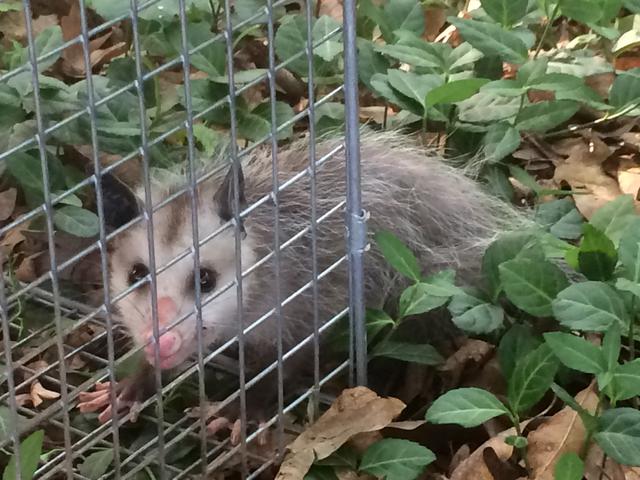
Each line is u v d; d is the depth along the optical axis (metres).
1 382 1.63
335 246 1.85
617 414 1.51
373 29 2.44
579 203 2.24
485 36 2.08
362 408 1.67
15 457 1.35
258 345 1.86
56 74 2.51
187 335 1.70
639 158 2.40
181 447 1.77
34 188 1.93
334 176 1.92
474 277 1.91
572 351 1.51
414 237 1.92
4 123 1.98
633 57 2.59
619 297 1.61
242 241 1.80
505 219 2.03
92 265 2.06
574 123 2.48
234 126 1.45
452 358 1.83
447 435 1.73
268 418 1.83
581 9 2.23
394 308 1.87
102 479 1.64
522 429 1.65
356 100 1.53
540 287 1.67
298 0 1.96
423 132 2.17
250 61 2.50
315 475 1.64
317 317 1.67
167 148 2.13
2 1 2.60
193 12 2.27
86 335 1.94
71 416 1.85
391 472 1.59
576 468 1.44
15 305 1.88
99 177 1.31
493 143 2.13
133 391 1.84
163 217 1.80
